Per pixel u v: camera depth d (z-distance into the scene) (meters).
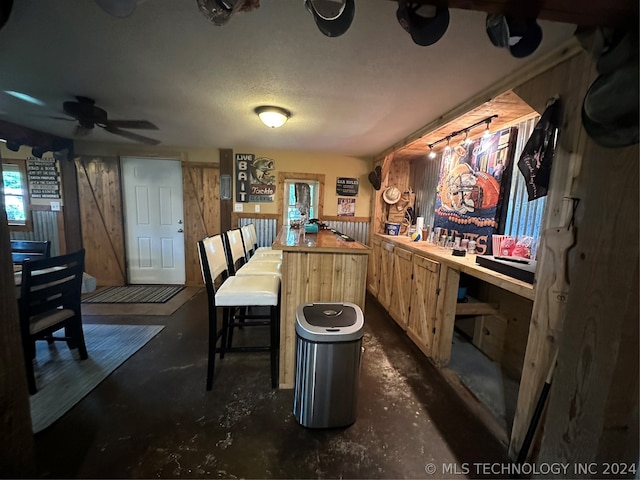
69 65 1.66
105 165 3.95
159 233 4.21
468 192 2.66
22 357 0.98
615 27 0.90
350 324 1.59
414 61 1.50
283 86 1.88
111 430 1.53
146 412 1.67
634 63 0.86
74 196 3.92
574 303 1.04
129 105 2.30
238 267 2.83
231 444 1.47
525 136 2.10
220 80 1.82
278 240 2.11
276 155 4.16
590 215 0.99
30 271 1.74
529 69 1.44
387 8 1.10
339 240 2.19
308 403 1.56
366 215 4.40
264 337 2.66
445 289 2.18
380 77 1.70
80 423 1.57
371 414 1.72
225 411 1.70
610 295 0.93
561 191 1.23
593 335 0.98
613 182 0.92
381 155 3.88
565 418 1.06
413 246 2.76
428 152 3.42
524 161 1.46
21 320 1.73
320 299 1.91
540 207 1.99
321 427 1.58
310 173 4.25
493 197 2.36
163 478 1.28
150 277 4.29
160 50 1.48
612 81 0.91
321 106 2.21
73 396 1.78
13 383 0.95
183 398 1.80
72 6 1.15
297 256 1.85
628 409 0.95
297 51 1.46
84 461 1.34
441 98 1.97
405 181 4.03
